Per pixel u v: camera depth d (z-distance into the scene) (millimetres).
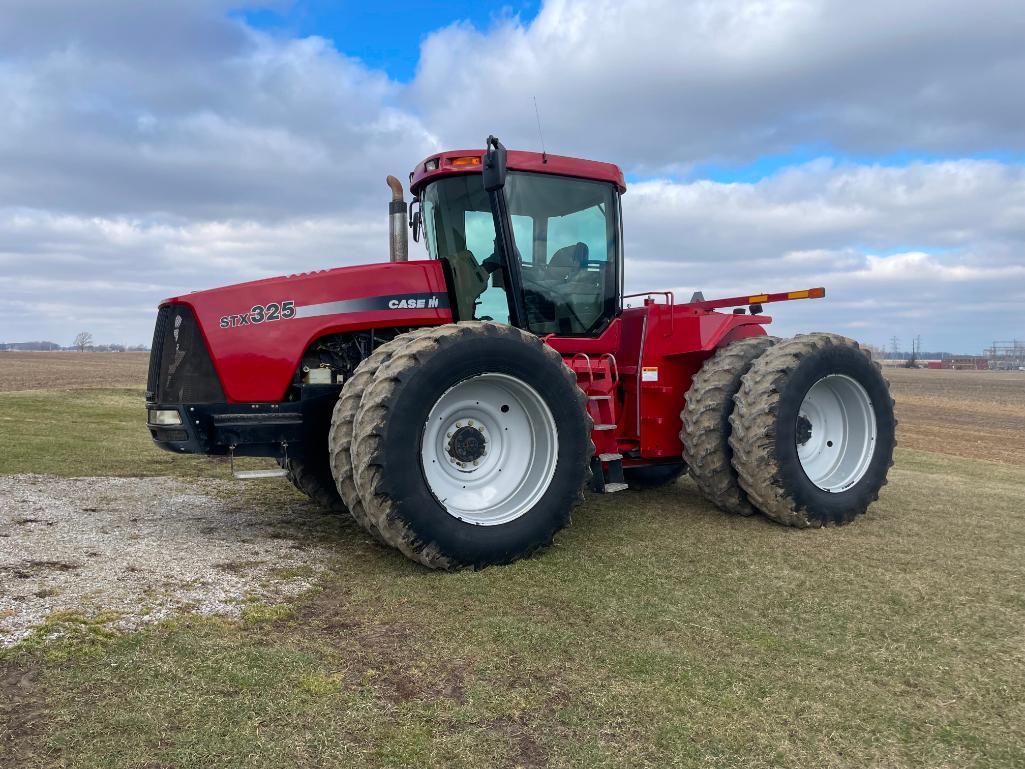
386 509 3682
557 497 4133
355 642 2879
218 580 3492
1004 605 3475
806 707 2482
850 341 5270
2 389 21672
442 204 5082
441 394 3844
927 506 5809
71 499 5305
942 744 2291
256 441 4293
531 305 5020
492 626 3064
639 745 2225
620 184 5324
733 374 5055
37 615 2910
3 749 2059
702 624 3160
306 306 4387
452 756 2131
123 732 2168
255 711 2316
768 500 4840
